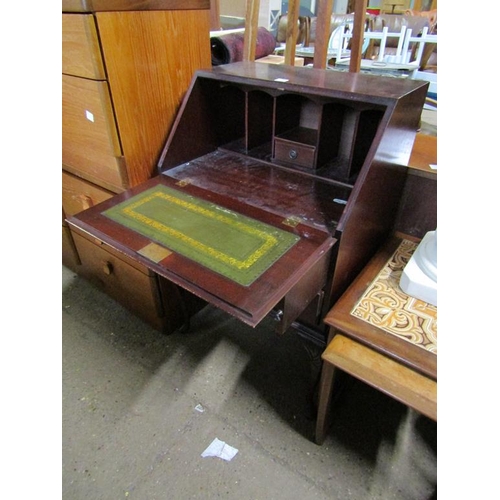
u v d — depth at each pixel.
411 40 2.13
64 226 1.55
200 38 1.20
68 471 1.09
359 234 0.97
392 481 1.07
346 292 0.97
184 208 0.98
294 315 0.83
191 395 1.31
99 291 1.74
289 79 1.04
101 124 1.07
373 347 0.84
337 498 1.03
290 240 0.86
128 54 1.02
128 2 0.97
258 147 1.27
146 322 1.56
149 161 1.19
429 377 0.79
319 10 1.53
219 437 1.18
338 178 1.07
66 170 1.35
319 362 1.12
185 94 1.19
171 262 0.80
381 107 0.90
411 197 1.17
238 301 0.70
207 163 1.22
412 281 0.94
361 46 1.52
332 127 1.09
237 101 1.31
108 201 1.00
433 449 1.15
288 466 1.11
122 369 1.39
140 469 1.10
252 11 1.58
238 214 0.95
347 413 1.24
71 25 0.95
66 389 1.32
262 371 1.39
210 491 1.05
